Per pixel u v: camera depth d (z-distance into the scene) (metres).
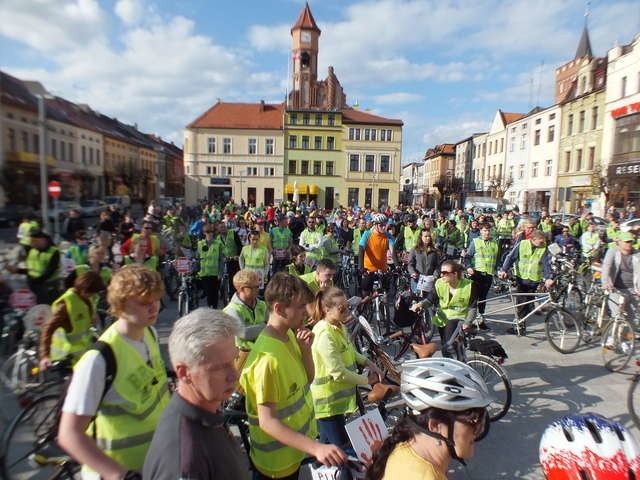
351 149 49.72
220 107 51.94
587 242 11.91
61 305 3.73
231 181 49.59
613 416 4.45
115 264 7.48
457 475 3.50
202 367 1.55
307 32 53.53
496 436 4.09
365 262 7.95
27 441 3.13
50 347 3.66
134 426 2.10
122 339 2.13
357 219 17.03
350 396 3.07
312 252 9.84
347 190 50.12
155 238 8.40
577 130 34.00
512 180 42.44
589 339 6.75
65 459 2.99
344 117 49.72
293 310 2.40
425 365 1.85
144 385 2.16
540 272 7.06
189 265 7.86
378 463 1.57
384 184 50.19
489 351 4.46
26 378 4.30
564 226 16.16
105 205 9.58
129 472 1.78
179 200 37.09
